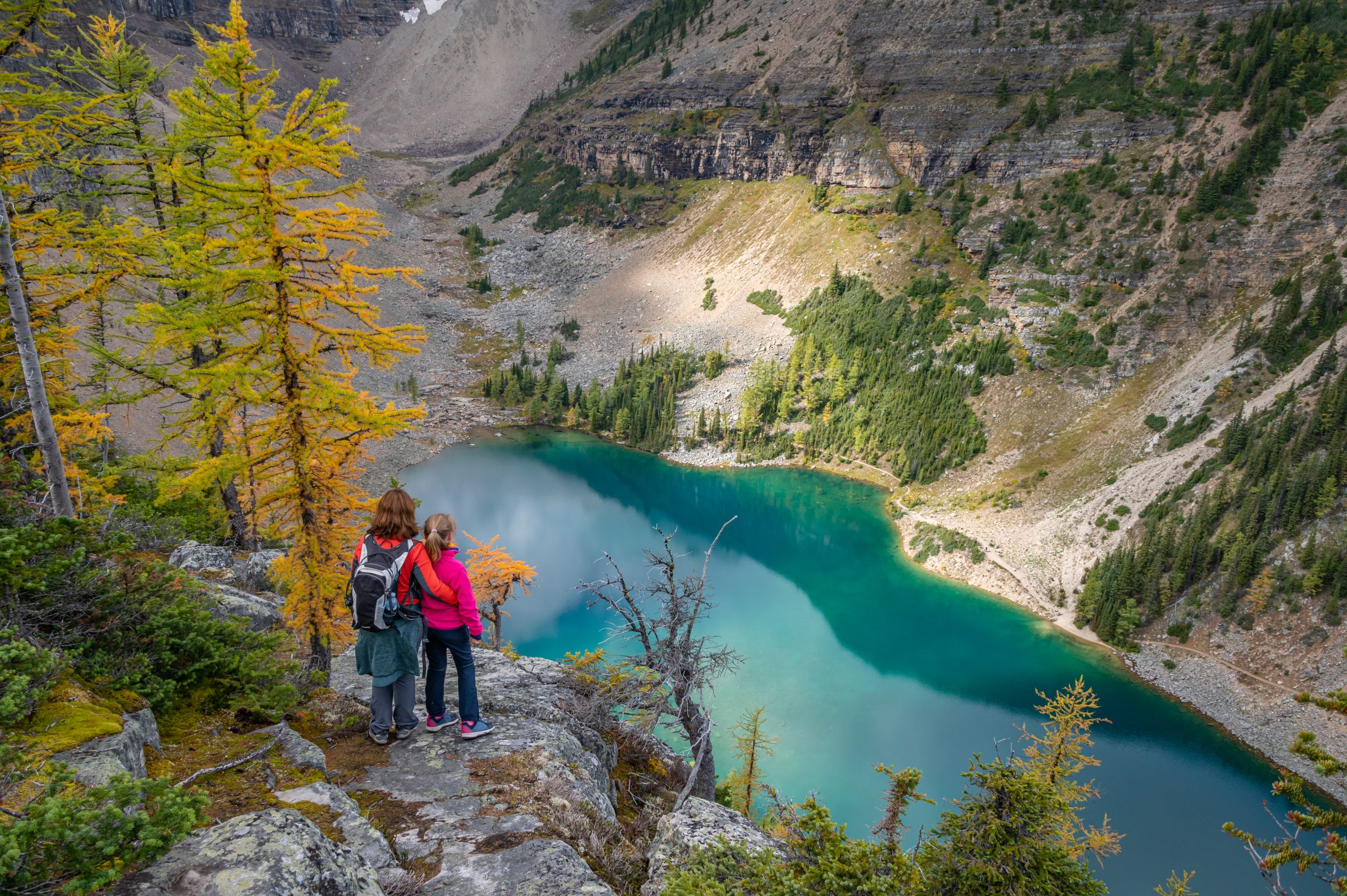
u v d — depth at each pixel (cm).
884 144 18562
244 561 2334
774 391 14825
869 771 5712
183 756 613
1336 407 8250
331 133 1273
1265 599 7500
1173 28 17525
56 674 574
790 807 736
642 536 10612
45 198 1533
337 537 1542
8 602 606
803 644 7762
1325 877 660
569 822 692
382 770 712
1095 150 15775
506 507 11656
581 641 7412
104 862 352
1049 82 17750
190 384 1500
